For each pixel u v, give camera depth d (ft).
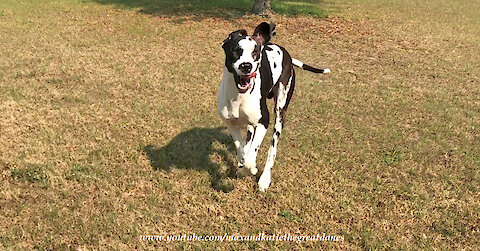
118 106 21.54
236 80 12.34
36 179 15.20
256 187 15.33
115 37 34.24
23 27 35.60
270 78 14.15
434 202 14.85
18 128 18.54
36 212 13.57
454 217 14.10
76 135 18.43
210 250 12.30
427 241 12.95
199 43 34.04
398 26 44.06
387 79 28.30
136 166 16.30
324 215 14.02
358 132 20.20
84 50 30.55
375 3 58.70
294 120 21.36
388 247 12.67
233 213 14.01
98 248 12.26
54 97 22.20
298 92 25.08
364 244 12.79
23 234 12.49
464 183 16.26
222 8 47.85
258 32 12.35
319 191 15.31
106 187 14.90
